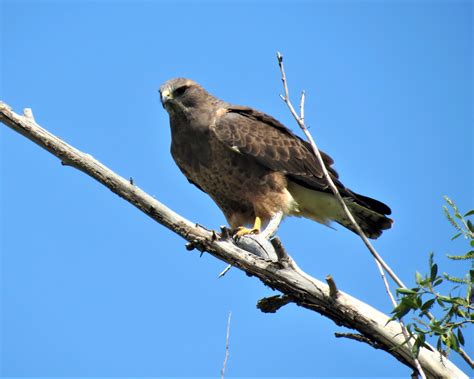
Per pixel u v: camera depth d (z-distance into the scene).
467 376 9.36
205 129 13.84
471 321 8.08
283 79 9.44
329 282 9.82
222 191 14.35
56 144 10.95
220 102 14.43
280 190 13.94
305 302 10.27
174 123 14.16
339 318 10.10
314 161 14.25
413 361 9.53
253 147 13.76
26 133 11.01
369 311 9.88
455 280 8.04
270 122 14.42
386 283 8.73
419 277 8.12
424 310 8.18
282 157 13.94
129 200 11.04
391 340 9.67
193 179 14.84
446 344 8.03
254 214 14.41
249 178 13.93
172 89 13.94
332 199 14.42
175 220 10.95
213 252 10.88
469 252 7.88
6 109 10.97
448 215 8.20
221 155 13.89
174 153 14.50
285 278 10.25
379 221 14.76
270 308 10.55
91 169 10.99
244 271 10.73
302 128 9.20
